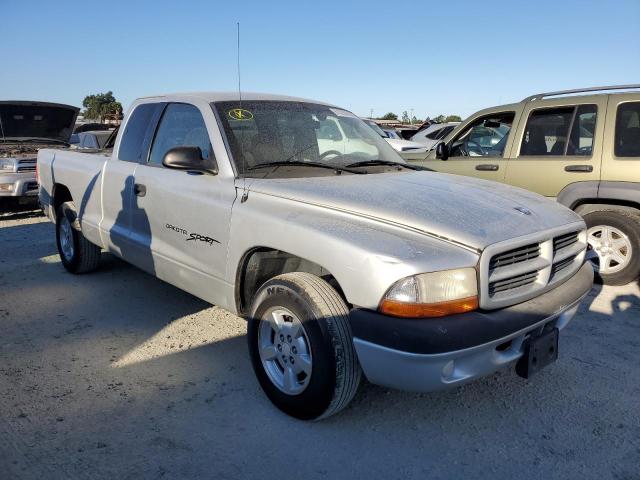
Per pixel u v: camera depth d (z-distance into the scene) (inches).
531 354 114.0
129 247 180.9
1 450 111.4
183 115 163.9
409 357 100.3
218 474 105.5
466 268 103.7
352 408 129.0
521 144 235.3
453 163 253.9
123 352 157.6
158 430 119.3
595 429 121.0
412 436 118.5
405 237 108.0
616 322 180.1
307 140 158.7
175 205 155.1
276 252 134.7
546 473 106.7
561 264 129.1
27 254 270.1
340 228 113.0
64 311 189.8
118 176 185.0
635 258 207.9
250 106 159.3
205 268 146.1
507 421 124.3
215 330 173.5
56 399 131.4
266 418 124.6
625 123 209.9
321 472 106.7
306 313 114.1
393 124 895.1
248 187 134.9
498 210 122.6
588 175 214.2
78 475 104.3
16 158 367.9
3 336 168.2
